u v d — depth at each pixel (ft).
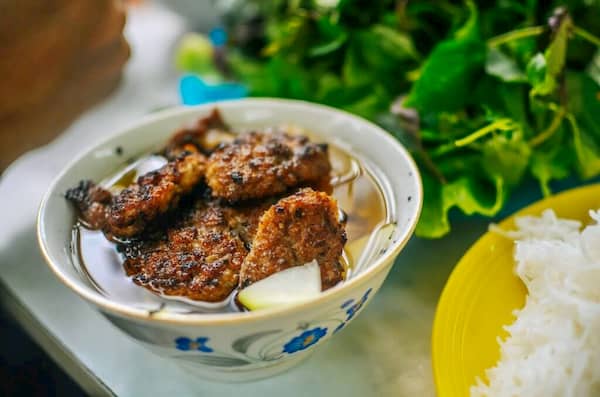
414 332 0.87
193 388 0.82
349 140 0.96
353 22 1.22
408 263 0.97
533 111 1.00
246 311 0.70
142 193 0.81
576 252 0.81
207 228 0.80
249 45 1.38
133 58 1.54
